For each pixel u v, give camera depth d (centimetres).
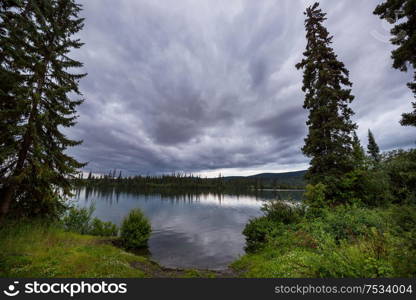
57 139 994
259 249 1027
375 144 3303
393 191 848
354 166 1213
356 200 1084
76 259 697
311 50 1462
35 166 874
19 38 845
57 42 1025
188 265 971
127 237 1243
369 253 436
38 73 899
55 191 1008
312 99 1384
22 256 660
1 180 822
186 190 11475
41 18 926
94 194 6919
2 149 788
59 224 1180
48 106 941
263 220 1161
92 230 1405
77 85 1077
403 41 702
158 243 1441
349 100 1303
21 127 812
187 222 2403
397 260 359
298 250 762
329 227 812
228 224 2302
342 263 443
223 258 1098
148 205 4131
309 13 1527
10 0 799
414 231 343
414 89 695
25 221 930
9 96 820
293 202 1206
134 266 779
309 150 1327
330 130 1263
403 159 751
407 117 699
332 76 1356
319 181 1192
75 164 1024
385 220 684
